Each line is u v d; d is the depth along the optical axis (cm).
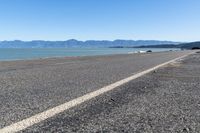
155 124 482
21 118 503
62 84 1023
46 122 480
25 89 880
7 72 1557
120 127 459
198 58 4188
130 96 779
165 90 916
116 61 3178
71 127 452
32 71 1642
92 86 977
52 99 704
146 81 1185
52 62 2814
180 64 2611
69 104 642
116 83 1080
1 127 441
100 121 495
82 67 2058
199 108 624
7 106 609
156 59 3894
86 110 584
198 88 975
